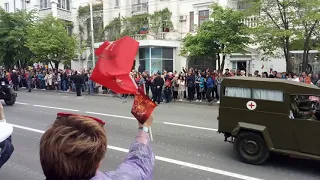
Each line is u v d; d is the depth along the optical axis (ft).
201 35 52.65
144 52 81.41
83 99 54.34
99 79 5.16
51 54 75.56
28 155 20.77
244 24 52.47
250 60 67.21
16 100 52.03
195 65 78.95
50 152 3.84
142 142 5.47
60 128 4.05
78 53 86.84
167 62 81.66
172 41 80.38
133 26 87.40
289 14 44.01
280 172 17.92
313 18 40.32
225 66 71.36
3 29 80.64
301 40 47.11
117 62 5.29
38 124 31.30
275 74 46.09
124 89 5.26
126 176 4.68
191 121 32.96
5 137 8.83
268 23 46.01
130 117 35.47
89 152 3.92
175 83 51.75
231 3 72.08
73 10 107.04
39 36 74.08
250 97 19.58
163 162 19.49
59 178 3.92
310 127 17.51
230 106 20.48
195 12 81.35
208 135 26.63
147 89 53.57
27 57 84.23
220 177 17.02
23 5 113.39
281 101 18.38
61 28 77.25
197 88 50.88
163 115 36.91
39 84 75.92
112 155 21.02
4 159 9.24
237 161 19.81
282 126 18.39
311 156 17.42
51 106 44.73
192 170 18.11
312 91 17.51
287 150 18.33
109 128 29.50
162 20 83.15
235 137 19.98
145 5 92.22
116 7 98.17
